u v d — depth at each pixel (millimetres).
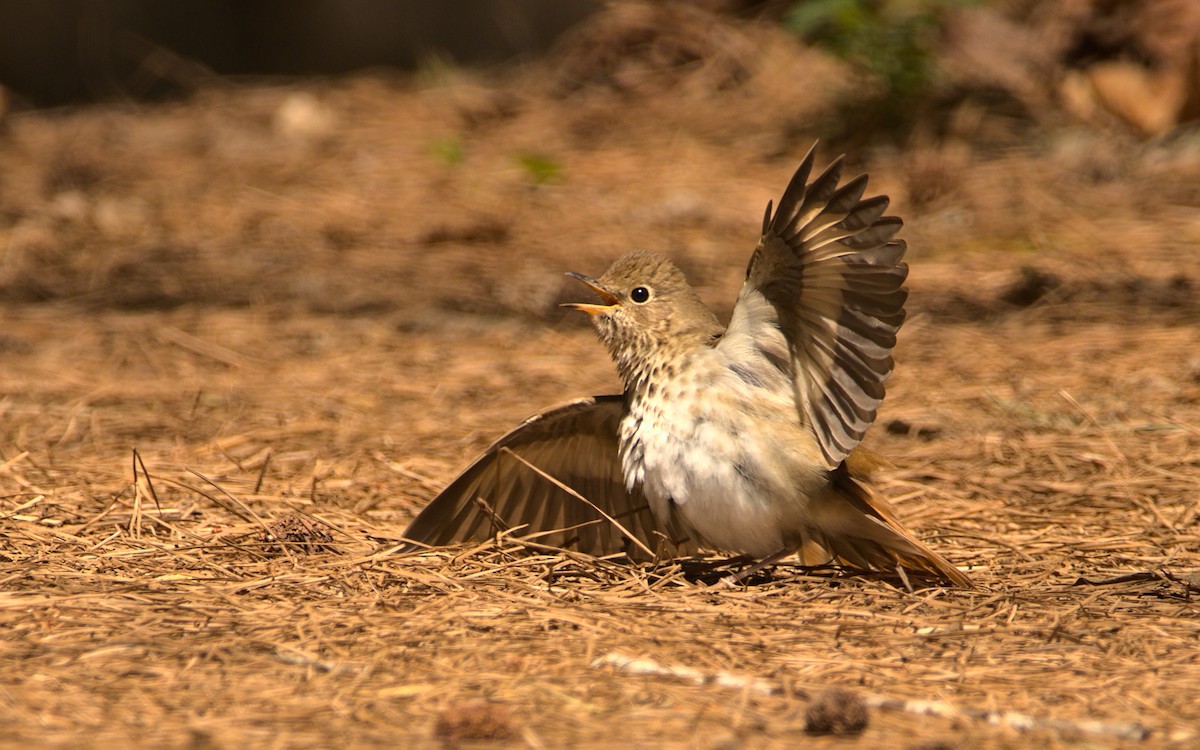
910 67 20750
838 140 20891
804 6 21766
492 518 8562
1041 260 16312
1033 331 14242
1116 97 20109
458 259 17672
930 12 21234
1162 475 10188
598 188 20062
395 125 23984
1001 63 21281
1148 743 5355
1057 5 21719
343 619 6781
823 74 23156
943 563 7449
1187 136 19688
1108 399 12086
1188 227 16969
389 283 16766
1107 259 16141
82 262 17750
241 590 7324
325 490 10016
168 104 27422
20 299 16359
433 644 6445
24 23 30438
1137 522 9234
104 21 30891
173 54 30516
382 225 19109
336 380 13508
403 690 5840
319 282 16844
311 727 5414
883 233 6910
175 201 20453
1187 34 20891
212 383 13391
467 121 23672
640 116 23047
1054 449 10898
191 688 5852
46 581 7371
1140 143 19828
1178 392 12211
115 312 15898
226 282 16938
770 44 24141
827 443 7504
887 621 6961
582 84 24609
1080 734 5434
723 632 6734
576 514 8781
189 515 9047
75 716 5508
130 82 30125
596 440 8508
